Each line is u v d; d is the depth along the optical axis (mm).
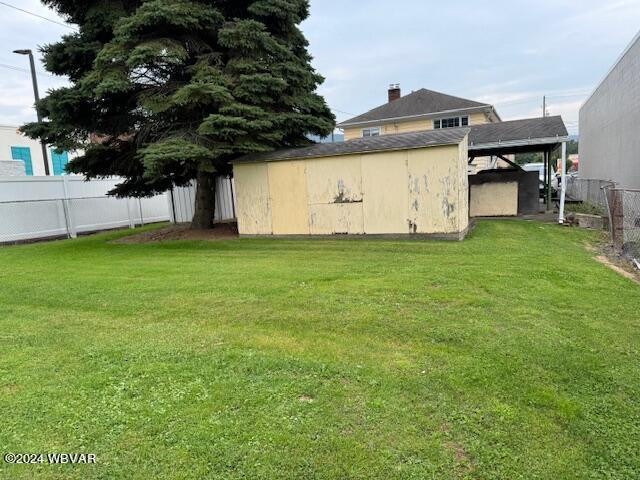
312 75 12844
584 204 16812
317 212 10672
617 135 15656
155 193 13859
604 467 2324
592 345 3770
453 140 9219
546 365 3402
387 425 2678
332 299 5227
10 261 9406
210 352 3791
